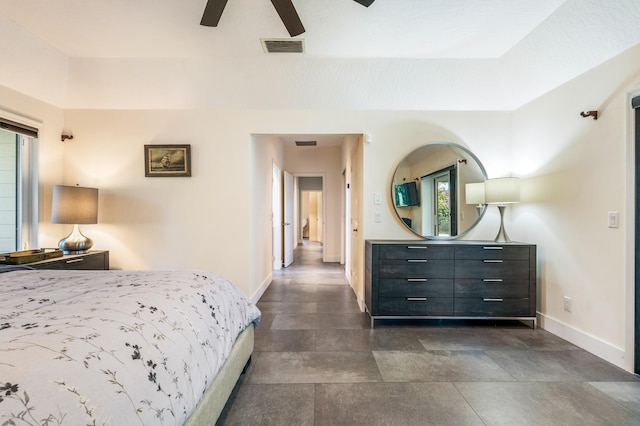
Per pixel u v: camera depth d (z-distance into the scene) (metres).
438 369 2.05
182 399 1.01
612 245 2.15
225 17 2.29
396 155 3.27
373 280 2.81
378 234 3.27
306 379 1.92
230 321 1.63
